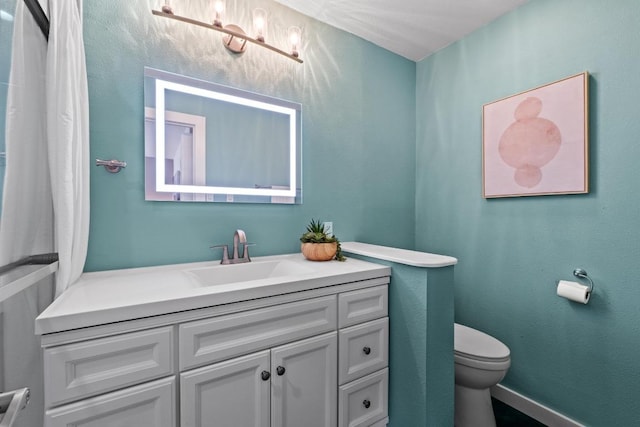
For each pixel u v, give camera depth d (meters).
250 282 1.03
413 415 1.25
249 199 1.55
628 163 1.28
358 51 1.98
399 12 1.74
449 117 2.07
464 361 1.39
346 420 1.21
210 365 0.90
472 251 1.93
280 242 1.67
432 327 1.21
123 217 1.23
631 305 1.27
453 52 2.04
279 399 1.03
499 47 1.77
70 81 0.89
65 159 0.87
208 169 1.43
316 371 1.13
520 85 1.66
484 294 1.86
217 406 0.92
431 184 2.20
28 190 0.85
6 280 0.74
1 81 0.74
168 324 0.84
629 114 1.27
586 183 1.38
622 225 1.30
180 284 1.08
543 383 1.57
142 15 1.26
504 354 1.38
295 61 1.70
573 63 1.45
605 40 1.34
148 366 0.81
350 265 1.39
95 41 1.17
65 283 0.89
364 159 2.02
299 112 1.72
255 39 1.43
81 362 0.73
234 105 1.51
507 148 1.71
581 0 1.42
